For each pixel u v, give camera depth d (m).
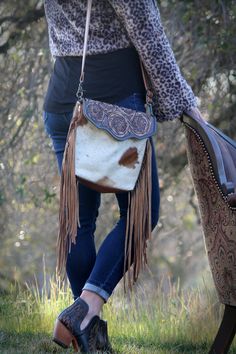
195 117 6.25
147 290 10.76
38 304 9.02
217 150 6.15
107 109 5.96
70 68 6.15
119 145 5.96
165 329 8.38
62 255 6.14
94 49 6.00
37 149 13.48
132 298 9.34
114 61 6.02
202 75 12.06
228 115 12.51
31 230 14.92
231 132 12.54
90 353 6.07
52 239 15.13
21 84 13.06
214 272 6.41
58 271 6.16
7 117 13.23
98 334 6.32
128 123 5.98
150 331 8.35
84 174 5.92
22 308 9.04
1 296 9.73
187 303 9.58
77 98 6.10
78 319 6.05
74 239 6.03
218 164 6.12
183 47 11.95
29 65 13.00
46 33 12.80
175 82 6.08
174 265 15.53
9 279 15.09
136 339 7.98
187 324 8.49
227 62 11.88
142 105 6.12
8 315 8.68
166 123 13.07
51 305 8.94
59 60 6.26
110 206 13.80
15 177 13.73
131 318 8.98
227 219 6.14
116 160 5.95
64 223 6.08
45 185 13.70
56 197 13.95
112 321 8.77
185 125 6.29
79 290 6.60
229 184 6.07
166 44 6.02
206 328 8.28
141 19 5.86
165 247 15.63
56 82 6.29
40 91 13.00
